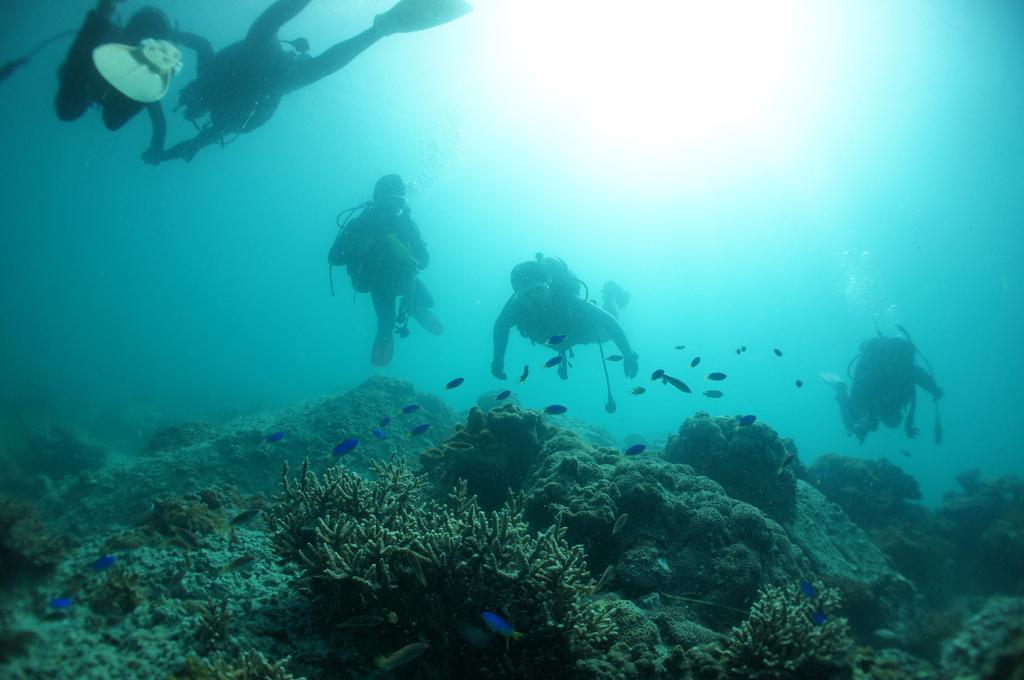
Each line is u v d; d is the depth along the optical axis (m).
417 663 3.10
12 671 2.35
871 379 11.84
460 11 5.52
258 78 5.59
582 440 6.04
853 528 6.26
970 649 2.46
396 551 3.34
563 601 3.00
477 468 5.82
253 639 3.15
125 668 2.63
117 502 6.50
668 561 4.36
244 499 5.68
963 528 7.71
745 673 3.02
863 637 4.53
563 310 8.87
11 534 3.05
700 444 6.45
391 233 8.17
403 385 10.27
